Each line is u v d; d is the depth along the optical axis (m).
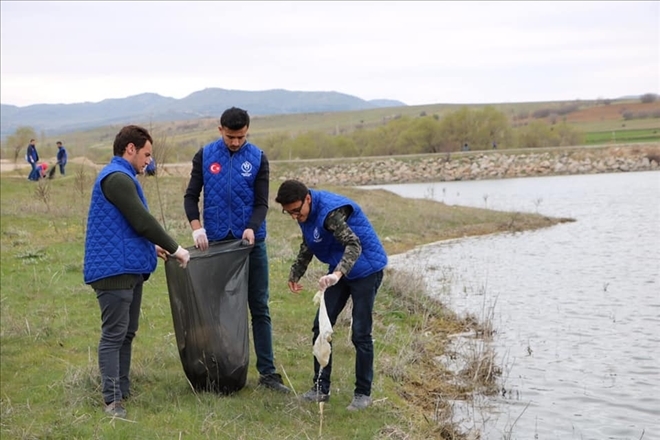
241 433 5.43
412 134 78.12
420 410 6.75
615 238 19.94
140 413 5.73
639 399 7.41
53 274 11.12
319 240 5.94
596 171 54.09
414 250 18.23
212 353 5.95
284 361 7.42
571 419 6.86
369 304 6.03
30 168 34.75
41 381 6.57
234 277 6.02
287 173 65.88
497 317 10.82
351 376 7.01
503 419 6.81
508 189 44.06
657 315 10.92
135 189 5.52
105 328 5.65
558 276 14.32
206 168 6.20
